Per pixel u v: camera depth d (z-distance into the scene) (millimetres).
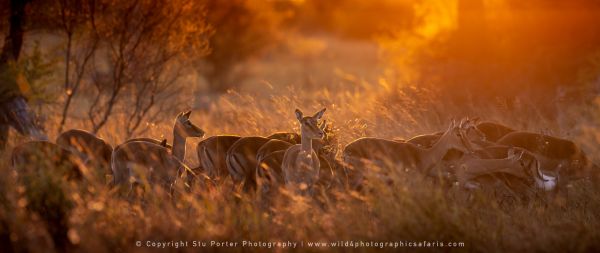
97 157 13266
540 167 13352
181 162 12969
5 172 12203
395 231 9914
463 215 10414
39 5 18141
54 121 17922
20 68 16562
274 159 12484
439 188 10867
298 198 10625
